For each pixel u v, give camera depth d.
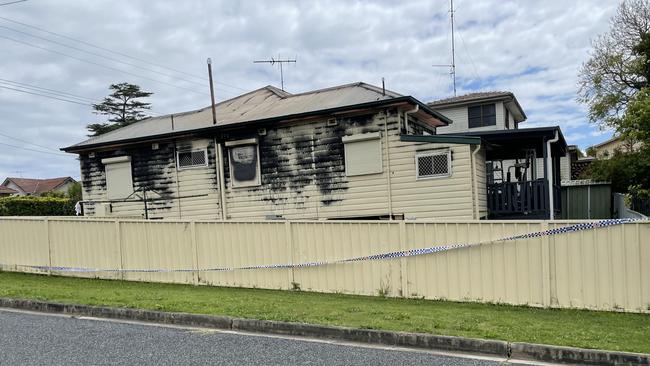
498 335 5.88
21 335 6.34
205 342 6.04
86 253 11.38
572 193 21.58
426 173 13.34
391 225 8.98
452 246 8.52
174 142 16.98
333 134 14.62
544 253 7.94
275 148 15.43
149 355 5.45
